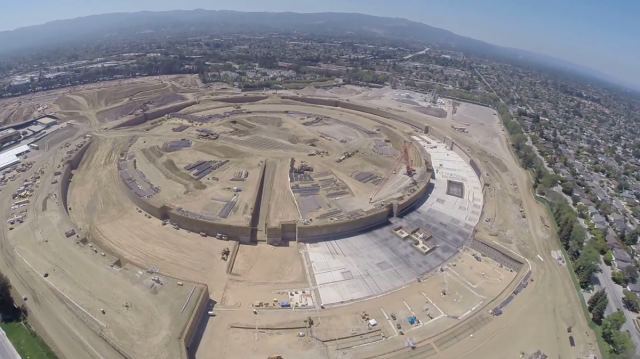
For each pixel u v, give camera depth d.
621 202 148.12
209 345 76.69
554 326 84.62
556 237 117.62
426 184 142.75
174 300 83.00
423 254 108.38
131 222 117.38
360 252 108.25
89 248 100.50
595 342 81.12
